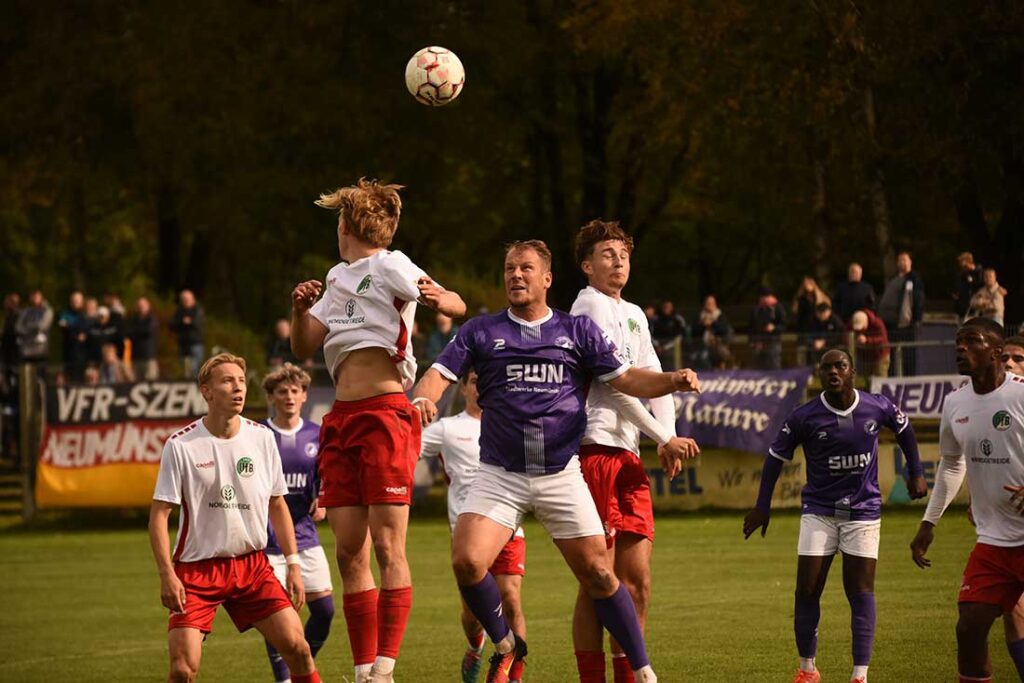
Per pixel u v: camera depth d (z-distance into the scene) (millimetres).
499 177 104188
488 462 20234
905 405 53344
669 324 67188
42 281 137250
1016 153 64500
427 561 46312
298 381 27172
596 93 97375
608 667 27969
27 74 92938
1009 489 19781
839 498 23906
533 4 92375
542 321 20266
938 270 100688
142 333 69938
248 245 117188
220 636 34906
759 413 54312
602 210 99812
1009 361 23094
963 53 64188
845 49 69188
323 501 20922
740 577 39594
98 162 97250
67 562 50250
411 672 27562
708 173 90062
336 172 91500
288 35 88312
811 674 23656
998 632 29875
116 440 58500
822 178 82688
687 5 74000
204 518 20938
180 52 87562
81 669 30094
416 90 25000
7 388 72312
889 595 34562
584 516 20000
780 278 144625
